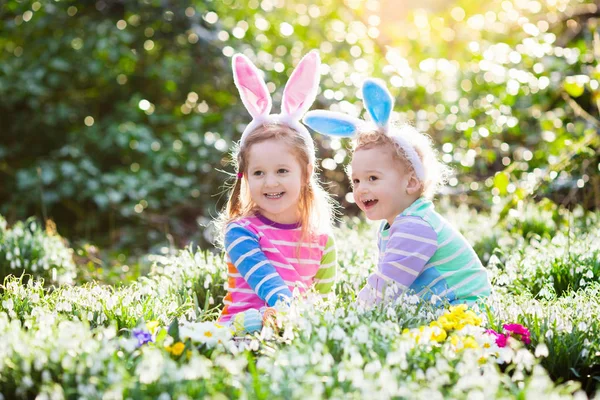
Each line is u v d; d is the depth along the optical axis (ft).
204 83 29.12
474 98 24.02
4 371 7.88
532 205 19.45
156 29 29.30
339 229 18.65
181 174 28.60
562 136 19.83
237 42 27.32
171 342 8.36
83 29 29.30
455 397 7.04
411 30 27.50
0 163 30.37
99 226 28.35
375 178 10.92
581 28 24.99
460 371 7.67
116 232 26.84
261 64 26.04
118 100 30.96
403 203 11.03
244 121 27.07
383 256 10.86
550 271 12.96
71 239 26.86
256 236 11.00
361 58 26.63
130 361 7.98
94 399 7.09
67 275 15.43
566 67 21.21
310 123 11.64
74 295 10.87
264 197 10.93
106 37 28.09
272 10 28.50
